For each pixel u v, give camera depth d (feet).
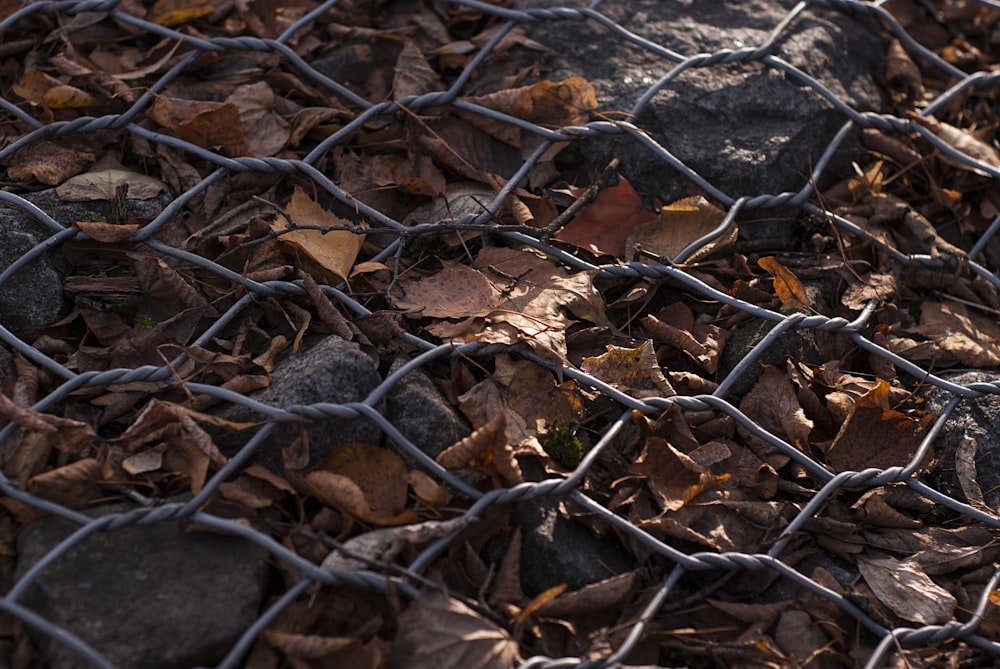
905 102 2.86
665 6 2.82
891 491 2.36
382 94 2.67
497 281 2.41
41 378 2.28
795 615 2.23
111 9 2.61
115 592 2.10
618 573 2.23
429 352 2.30
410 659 2.09
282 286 2.34
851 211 2.64
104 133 2.53
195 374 2.28
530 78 2.67
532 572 2.21
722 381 2.40
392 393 2.28
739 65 2.72
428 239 2.47
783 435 2.38
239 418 2.23
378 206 2.52
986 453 2.41
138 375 2.25
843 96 2.76
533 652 2.15
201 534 2.16
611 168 2.56
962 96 2.87
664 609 2.22
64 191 2.43
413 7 2.78
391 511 2.21
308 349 2.32
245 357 2.30
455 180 2.57
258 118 2.56
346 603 2.15
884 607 2.25
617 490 2.29
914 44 2.80
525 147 2.59
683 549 2.27
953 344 2.51
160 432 2.22
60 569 2.11
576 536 2.24
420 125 2.57
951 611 2.24
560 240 2.47
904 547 2.31
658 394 2.35
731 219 2.51
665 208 2.53
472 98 2.60
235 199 2.48
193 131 2.50
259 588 2.13
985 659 2.24
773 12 2.86
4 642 2.09
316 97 2.62
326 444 2.24
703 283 2.44
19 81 2.54
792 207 2.62
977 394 2.42
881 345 2.50
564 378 2.34
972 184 2.72
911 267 2.58
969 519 2.36
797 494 2.34
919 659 2.21
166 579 2.12
